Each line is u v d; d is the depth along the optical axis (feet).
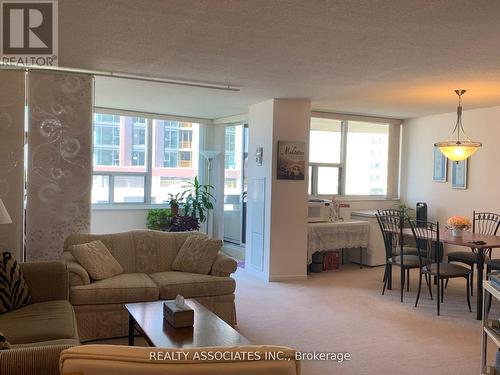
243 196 25.94
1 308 9.83
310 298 16.92
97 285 12.32
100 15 9.75
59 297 11.19
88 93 14.98
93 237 14.46
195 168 27.40
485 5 8.71
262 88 17.22
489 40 10.88
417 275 21.22
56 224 14.69
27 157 14.38
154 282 13.26
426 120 24.54
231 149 26.99
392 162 26.14
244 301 16.38
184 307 9.53
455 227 16.71
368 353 11.59
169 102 21.11
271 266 19.67
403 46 11.50
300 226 20.13
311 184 24.18
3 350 6.12
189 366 4.01
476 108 21.36
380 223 18.60
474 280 20.07
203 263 14.24
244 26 10.25
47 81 14.52
